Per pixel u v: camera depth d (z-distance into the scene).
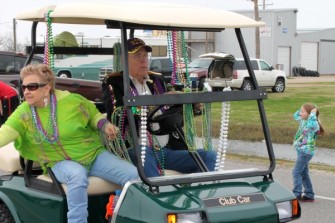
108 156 5.06
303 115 8.82
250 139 14.42
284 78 31.66
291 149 13.21
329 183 10.04
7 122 5.01
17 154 5.61
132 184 4.49
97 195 4.99
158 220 4.14
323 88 33.75
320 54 70.69
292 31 62.62
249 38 57.84
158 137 5.48
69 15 4.88
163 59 21.52
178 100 4.61
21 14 5.64
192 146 5.24
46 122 5.00
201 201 4.31
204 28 5.09
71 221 4.72
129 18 4.53
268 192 4.69
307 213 8.16
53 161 5.07
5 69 16.17
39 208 5.07
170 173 5.37
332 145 13.14
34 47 5.85
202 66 26.25
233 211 4.35
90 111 5.15
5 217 5.49
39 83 4.91
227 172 4.84
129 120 4.49
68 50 6.12
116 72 5.59
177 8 5.00
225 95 4.81
